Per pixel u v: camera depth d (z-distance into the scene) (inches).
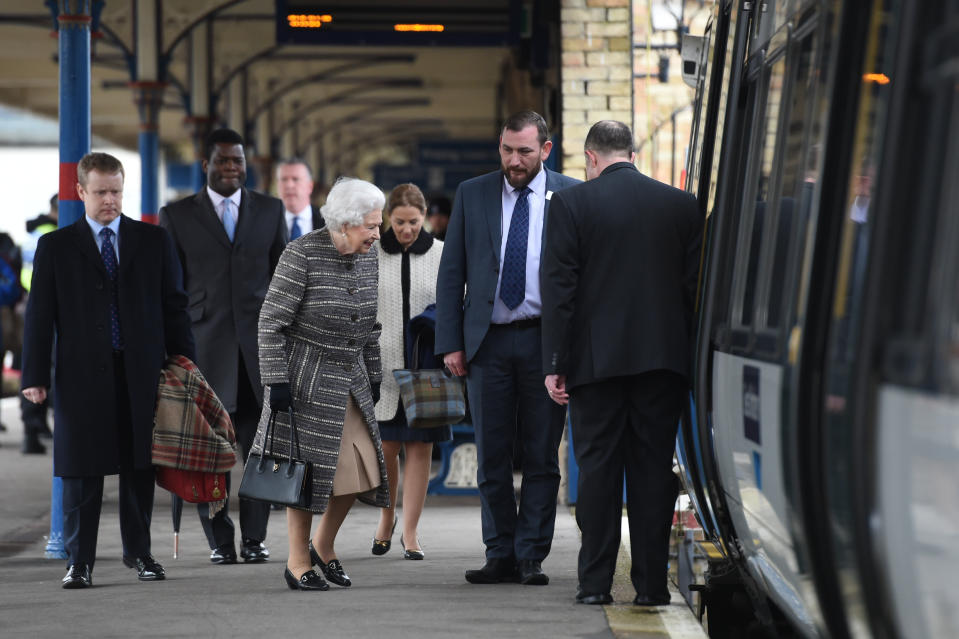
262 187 6200.8
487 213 1026.7
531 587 1003.9
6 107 6427.2
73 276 1034.1
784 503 574.2
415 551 1178.0
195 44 4645.7
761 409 629.3
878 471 445.1
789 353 563.2
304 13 2123.5
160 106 4008.4
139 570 1071.6
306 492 966.4
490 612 897.5
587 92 1568.7
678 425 956.6
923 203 421.4
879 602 457.7
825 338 514.0
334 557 1030.4
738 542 789.9
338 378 976.3
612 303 881.5
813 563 518.3
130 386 1034.7
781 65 686.5
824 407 507.5
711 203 869.2
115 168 1041.5
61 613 920.3
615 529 916.6
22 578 1109.7
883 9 489.4
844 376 479.5
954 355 389.1
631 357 877.2
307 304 968.3
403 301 1177.4
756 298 676.7
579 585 932.6
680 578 1102.4
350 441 994.1
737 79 804.0
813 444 514.0
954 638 396.5
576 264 885.8
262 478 960.3
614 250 882.8
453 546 1261.1
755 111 754.8
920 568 416.8
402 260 1184.8
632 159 919.7
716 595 968.9
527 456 1024.2
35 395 1034.1
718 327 792.3
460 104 6953.7
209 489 1062.4
